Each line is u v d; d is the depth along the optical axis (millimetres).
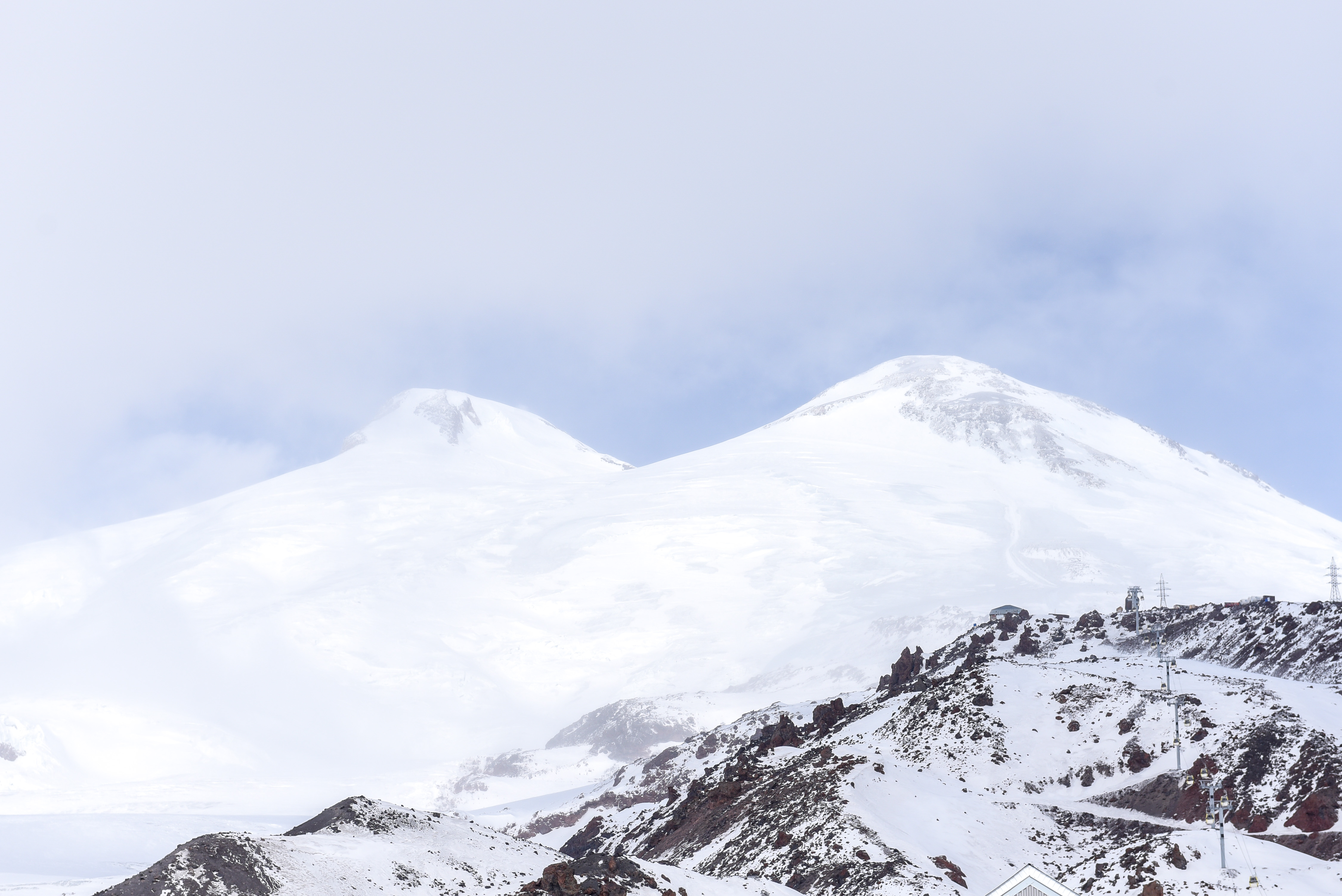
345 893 69062
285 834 84625
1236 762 102875
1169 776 106250
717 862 109625
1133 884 73000
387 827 82875
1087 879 76562
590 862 80000
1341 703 113625
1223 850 72812
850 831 96188
